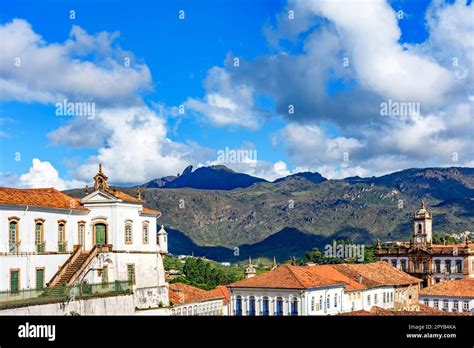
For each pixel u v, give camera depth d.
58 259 67.50
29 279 63.31
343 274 107.38
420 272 166.38
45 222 66.12
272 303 88.88
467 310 112.25
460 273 159.75
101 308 62.41
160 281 78.50
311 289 88.00
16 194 64.38
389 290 111.06
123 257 72.50
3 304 50.00
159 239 81.19
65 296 57.47
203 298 101.88
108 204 72.25
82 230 71.94
